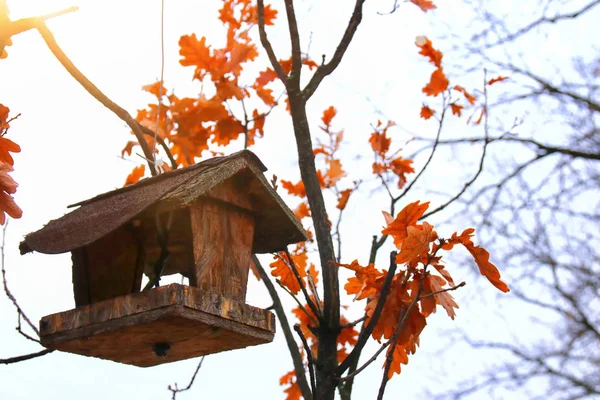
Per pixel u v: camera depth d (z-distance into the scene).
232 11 4.67
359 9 3.64
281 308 4.17
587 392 7.14
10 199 2.51
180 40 4.46
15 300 2.87
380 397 2.61
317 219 3.37
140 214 2.89
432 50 5.14
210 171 2.92
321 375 3.03
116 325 2.71
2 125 2.57
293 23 3.62
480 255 2.70
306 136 3.51
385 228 2.81
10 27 2.84
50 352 2.91
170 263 3.29
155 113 4.45
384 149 5.21
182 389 3.69
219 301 2.79
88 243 2.79
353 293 3.01
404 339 2.82
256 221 3.26
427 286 2.84
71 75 3.21
